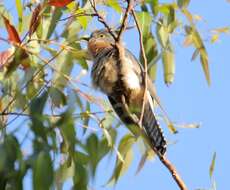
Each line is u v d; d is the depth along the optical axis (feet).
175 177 34.24
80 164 32.83
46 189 29.96
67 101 31.99
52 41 38.86
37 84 34.53
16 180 30.42
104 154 33.88
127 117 39.96
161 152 38.24
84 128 34.22
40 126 31.07
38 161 30.14
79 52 39.55
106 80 41.16
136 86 40.78
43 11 38.78
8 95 34.42
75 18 40.81
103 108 34.91
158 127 38.91
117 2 40.70
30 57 37.09
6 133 31.73
